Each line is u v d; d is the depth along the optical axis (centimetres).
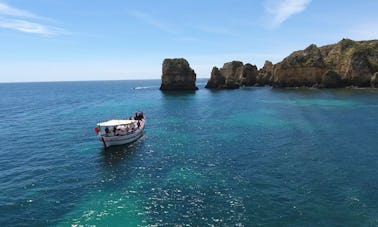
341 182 2770
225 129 5338
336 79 12081
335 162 3334
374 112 6462
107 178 3080
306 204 2364
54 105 10412
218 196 2564
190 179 2977
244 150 3947
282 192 2598
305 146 4022
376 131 4719
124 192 2712
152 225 2128
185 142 4488
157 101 10544
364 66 11794
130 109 8575
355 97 9106
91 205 2462
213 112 7462
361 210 2247
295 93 11081
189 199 2527
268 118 6272
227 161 3512
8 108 9756
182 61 14475
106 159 3738
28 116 7675
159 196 2603
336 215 2184
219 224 2112
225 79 16138
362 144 4009
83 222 2194
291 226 2059
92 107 9394
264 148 4006
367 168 3119
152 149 4147
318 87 12394
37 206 2464
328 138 4391
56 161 3691
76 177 3127
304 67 13050
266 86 15975
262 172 3105
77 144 4522
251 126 5519
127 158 3756
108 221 2200
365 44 13412
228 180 2919
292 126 5344
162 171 3244
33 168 3441
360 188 2631
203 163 3469
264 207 2338
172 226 2109
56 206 2461
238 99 10162
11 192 2755
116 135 4284
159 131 5341
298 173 3038
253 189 2681
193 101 10138
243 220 2155
